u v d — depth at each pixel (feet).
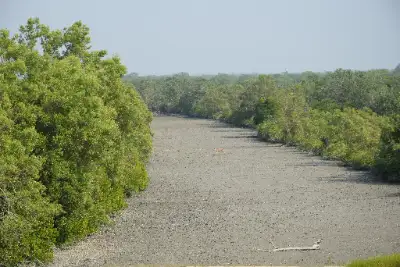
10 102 105.40
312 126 345.51
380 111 403.95
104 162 130.72
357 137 277.23
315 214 154.61
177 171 251.19
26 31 141.59
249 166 265.75
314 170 247.91
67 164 112.27
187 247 122.42
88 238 131.64
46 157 108.06
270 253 115.96
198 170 254.06
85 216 122.42
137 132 187.52
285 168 256.32
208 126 554.46
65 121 110.93
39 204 100.78
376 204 167.02
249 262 109.60
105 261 111.55
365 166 246.68
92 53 155.33
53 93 110.63
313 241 125.29
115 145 143.84
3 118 95.40
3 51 115.34
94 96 115.75
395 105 374.84
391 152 214.07
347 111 328.49
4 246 97.91
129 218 153.58
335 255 113.29
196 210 163.73
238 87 644.27
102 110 117.91
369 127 280.92
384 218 147.43
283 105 392.68
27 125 106.83
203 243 125.70
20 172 97.14
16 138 100.68
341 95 474.08
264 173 241.35
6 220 93.66
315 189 197.16
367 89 446.60
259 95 552.00
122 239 130.62
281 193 190.49
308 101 488.44
